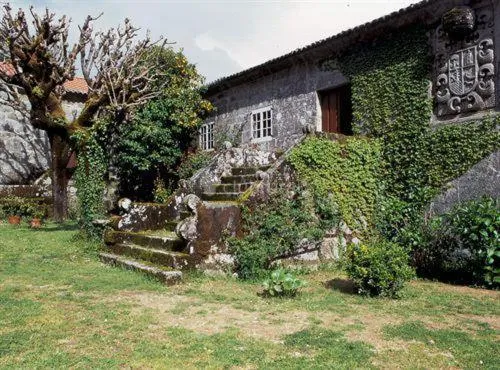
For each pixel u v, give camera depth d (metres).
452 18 8.52
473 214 7.70
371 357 3.96
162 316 5.11
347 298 6.23
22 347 3.99
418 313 5.56
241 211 7.67
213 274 7.29
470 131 8.54
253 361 3.79
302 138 8.70
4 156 17.91
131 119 14.64
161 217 9.80
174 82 16.30
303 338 4.38
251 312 5.38
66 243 10.40
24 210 15.73
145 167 15.31
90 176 10.98
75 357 3.79
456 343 4.36
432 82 9.30
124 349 4.02
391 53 10.02
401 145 9.66
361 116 10.56
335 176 8.90
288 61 12.44
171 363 3.70
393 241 9.05
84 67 14.96
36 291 6.11
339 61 11.27
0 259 8.38
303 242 8.20
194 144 16.84
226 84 14.99
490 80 8.30
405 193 9.52
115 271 7.54
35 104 14.48
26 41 13.77
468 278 7.96
